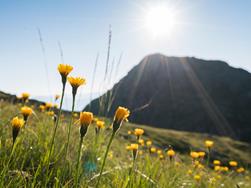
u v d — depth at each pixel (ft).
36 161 12.07
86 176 12.40
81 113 8.45
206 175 21.27
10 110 23.75
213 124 515.09
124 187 11.18
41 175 10.68
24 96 18.24
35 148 12.71
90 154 14.71
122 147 36.96
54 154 12.76
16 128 9.09
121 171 13.97
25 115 11.96
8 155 11.68
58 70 9.41
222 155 149.28
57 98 20.42
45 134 15.24
